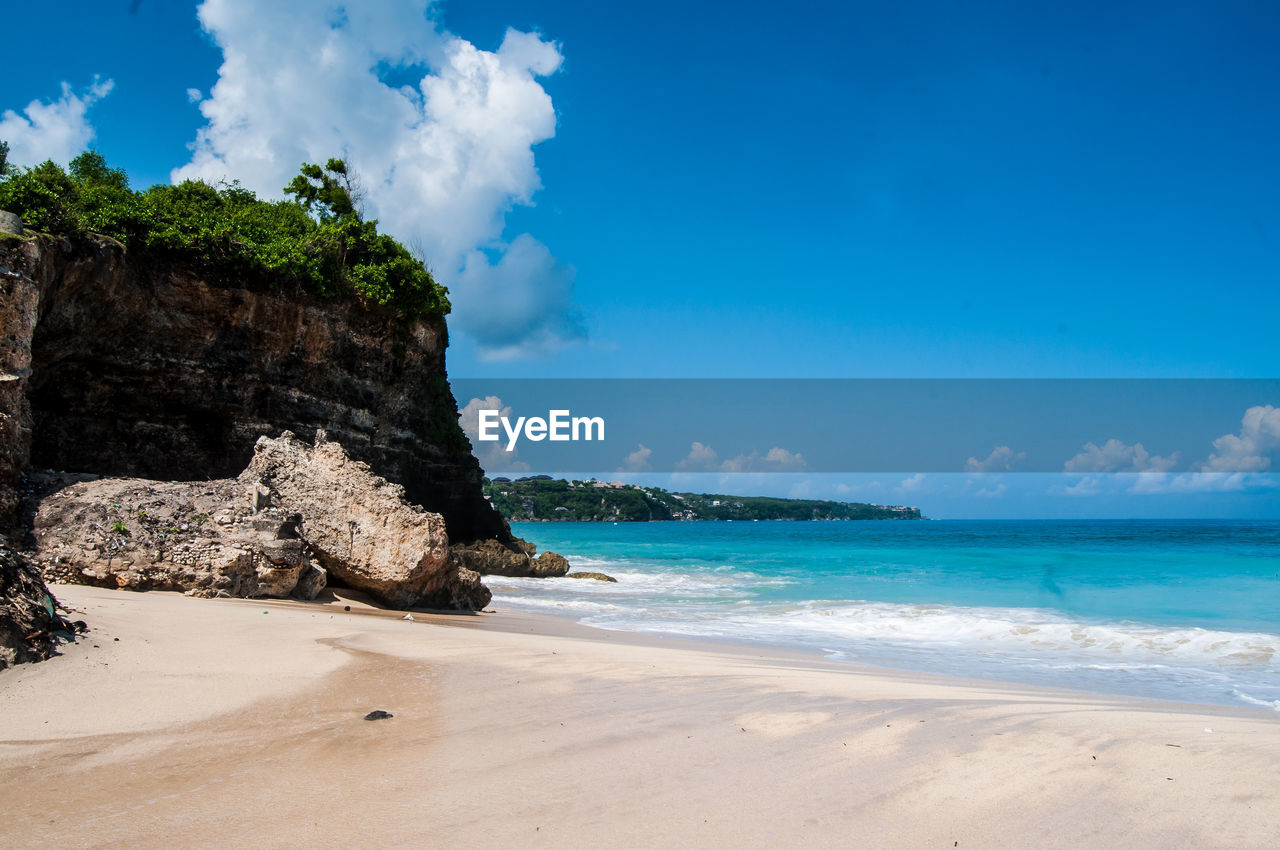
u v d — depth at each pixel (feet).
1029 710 23.90
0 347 49.39
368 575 52.75
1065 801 15.23
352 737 19.70
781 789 16.01
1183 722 22.38
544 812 14.65
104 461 74.54
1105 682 36.22
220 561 46.24
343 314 92.84
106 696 22.29
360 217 109.60
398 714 22.24
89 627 28.86
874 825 14.05
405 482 110.93
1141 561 117.60
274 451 56.70
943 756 18.28
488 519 135.74
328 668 28.02
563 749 18.93
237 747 18.62
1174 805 14.96
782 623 57.67
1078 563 115.14
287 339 86.38
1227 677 37.52
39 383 68.59
